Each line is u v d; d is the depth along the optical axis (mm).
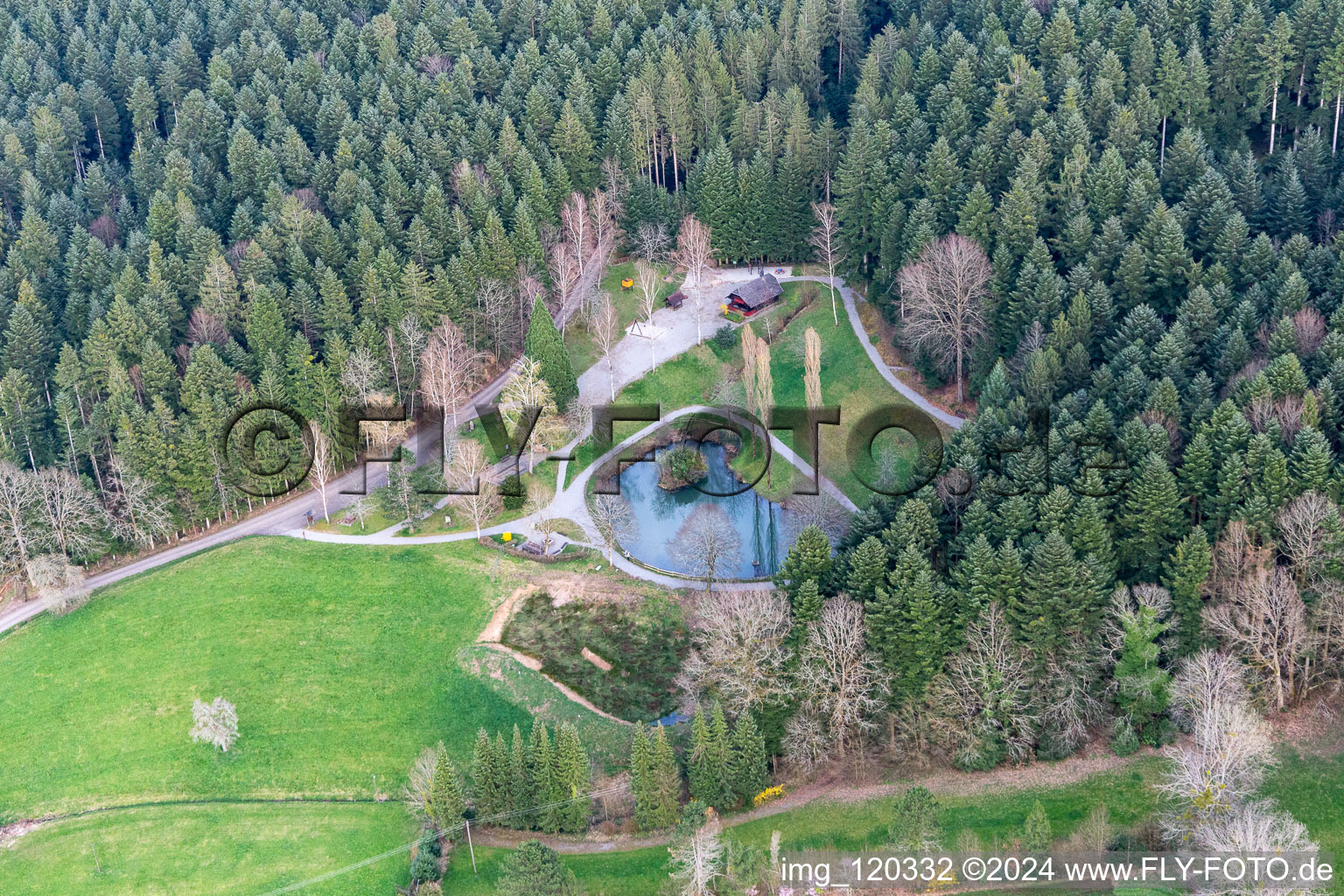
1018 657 146375
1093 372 177250
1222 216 193625
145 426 183375
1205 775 132000
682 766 148375
